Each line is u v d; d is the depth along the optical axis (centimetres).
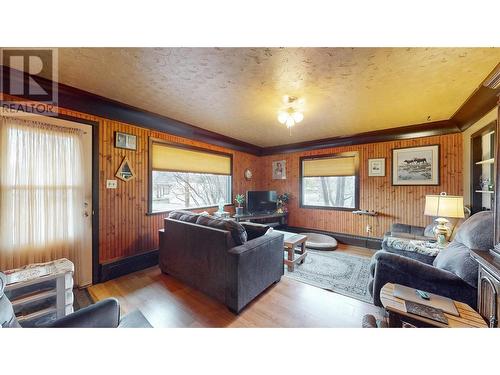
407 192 353
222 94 228
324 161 445
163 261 260
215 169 416
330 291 224
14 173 185
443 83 200
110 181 254
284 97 234
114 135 258
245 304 190
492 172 251
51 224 206
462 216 216
